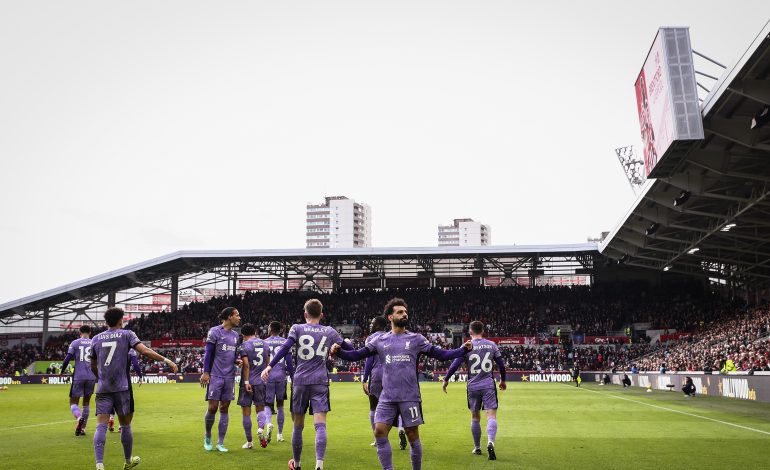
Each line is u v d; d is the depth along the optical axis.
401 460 11.41
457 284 73.69
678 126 27.86
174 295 74.31
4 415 22.23
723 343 41.75
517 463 10.99
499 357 11.96
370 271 74.31
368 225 190.38
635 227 49.41
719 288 68.44
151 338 69.62
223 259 68.94
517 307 69.62
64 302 73.56
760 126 25.62
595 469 10.38
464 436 15.22
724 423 18.20
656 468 10.47
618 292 69.69
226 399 12.59
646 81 33.12
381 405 8.23
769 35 21.06
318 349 9.77
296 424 9.70
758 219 40.88
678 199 37.66
